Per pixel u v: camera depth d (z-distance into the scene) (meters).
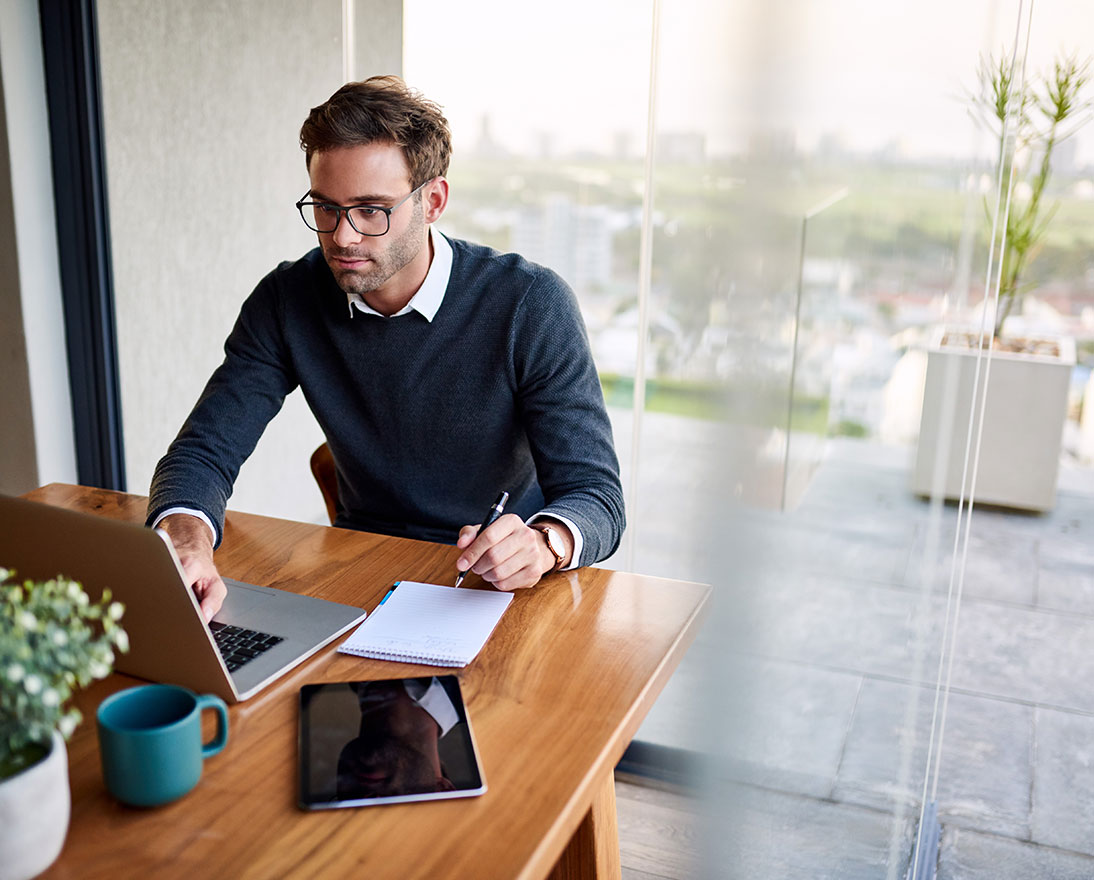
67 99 2.27
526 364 1.53
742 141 1.34
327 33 2.48
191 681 1.00
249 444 1.62
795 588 1.42
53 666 0.73
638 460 1.51
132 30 2.35
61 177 2.32
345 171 1.40
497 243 2.57
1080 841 2.03
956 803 2.15
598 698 1.00
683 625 1.17
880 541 1.38
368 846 0.78
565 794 0.85
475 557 1.21
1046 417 3.84
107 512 1.47
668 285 1.45
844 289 1.33
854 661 1.42
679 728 1.50
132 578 0.96
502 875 0.75
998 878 1.90
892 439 1.34
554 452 1.50
